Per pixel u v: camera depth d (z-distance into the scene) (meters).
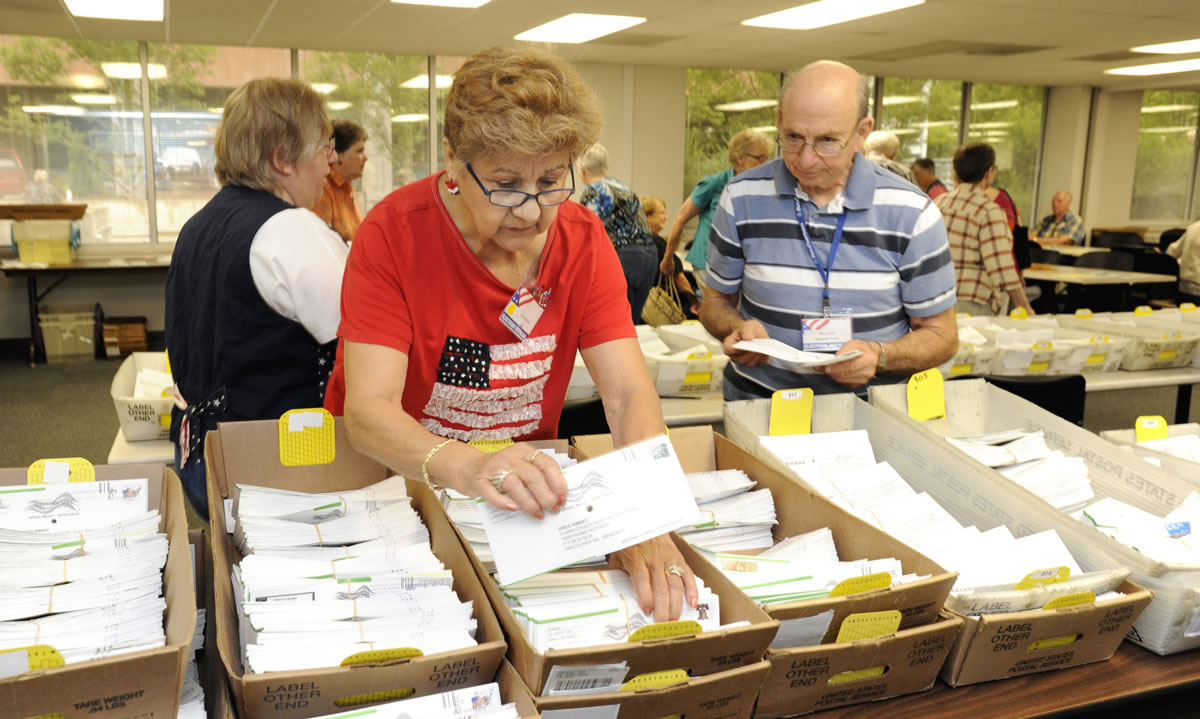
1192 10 5.95
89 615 0.96
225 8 5.77
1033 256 8.13
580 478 0.95
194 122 7.47
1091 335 3.42
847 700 1.08
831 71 1.74
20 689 0.78
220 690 0.92
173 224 7.56
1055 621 1.13
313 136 1.68
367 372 1.18
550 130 0.97
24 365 6.58
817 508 1.37
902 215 1.82
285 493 1.28
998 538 1.34
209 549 1.25
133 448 2.22
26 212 6.55
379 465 1.47
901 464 1.68
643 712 0.93
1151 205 11.32
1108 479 1.64
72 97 7.07
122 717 0.83
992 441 1.78
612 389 1.32
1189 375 3.25
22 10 5.77
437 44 7.38
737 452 1.58
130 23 6.26
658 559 1.08
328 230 1.68
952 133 10.34
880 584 1.06
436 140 8.32
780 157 1.96
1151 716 1.17
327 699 0.88
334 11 5.93
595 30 6.79
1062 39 7.12
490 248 1.21
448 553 1.17
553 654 0.87
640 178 9.00
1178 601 1.19
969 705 1.11
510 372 1.30
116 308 7.36
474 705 0.89
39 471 1.26
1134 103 10.84
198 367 1.65
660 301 4.74
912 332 1.87
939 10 5.98
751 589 1.08
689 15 6.18
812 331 1.88
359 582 1.05
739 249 2.01
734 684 0.95
